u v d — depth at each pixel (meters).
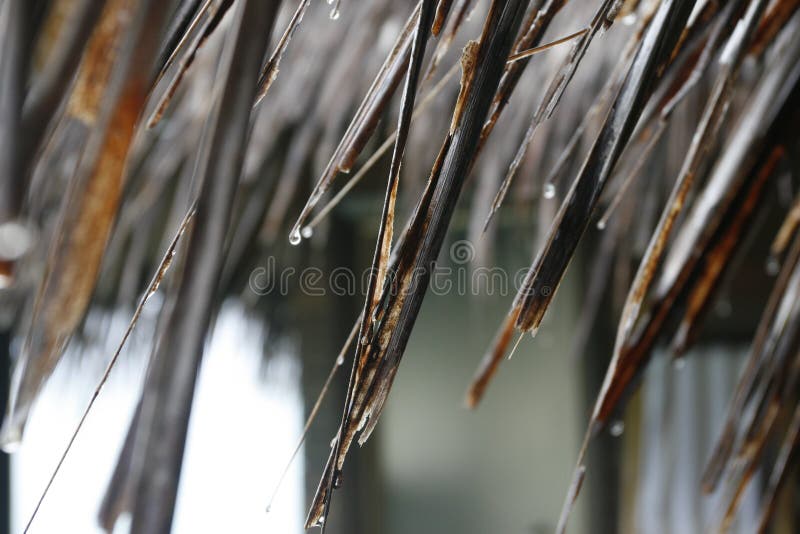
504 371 9.37
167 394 1.62
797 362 2.25
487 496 9.45
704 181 3.55
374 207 8.30
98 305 6.85
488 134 1.87
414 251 1.77
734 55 1.96
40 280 1.61
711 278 2.16
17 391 1.61
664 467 9.36
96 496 7.63
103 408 7.34
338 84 4.47
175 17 1.74
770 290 8.46
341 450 1.76
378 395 1.77
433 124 4.82
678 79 2.14
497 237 8.41
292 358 8.82
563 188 4.94
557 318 8.94
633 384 2.13
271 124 4.67
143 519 1.61
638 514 9.35
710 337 9.07
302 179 7.23
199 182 1.64
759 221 2.17
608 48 4.79
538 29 1.88
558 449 9.16
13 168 1.47
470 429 9.48
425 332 9.56
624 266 4.59
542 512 9.23
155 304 6.82
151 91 1.73
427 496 9.57
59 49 1.60
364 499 9.20
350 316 8.86
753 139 2.17
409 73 1.74
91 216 1.61
